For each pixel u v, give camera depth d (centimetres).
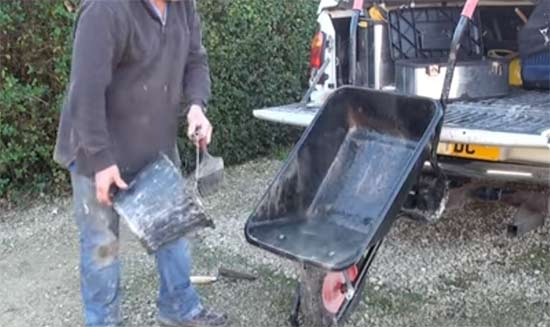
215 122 592
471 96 439
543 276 412
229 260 438
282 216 335
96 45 276
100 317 323
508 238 460
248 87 605
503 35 512
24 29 505
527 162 370
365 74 464
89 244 315
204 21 562
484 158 375
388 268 425
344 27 468
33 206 535
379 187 340
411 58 473
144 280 414
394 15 470
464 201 402
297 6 622
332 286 337
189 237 328
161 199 291
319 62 468
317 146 348
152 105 304
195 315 355
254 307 380
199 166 323
